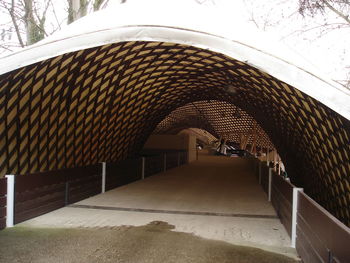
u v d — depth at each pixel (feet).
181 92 58.44
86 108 33.71
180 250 18.75
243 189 42.93
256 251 18.84
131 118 48.16
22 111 24.80
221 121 128.88
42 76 24.64
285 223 23.43
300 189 19.74
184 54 35.06
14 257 17.03
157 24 18.90
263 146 149.07
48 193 26.89
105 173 38.73
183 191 40.22
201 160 103.71
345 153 25.90
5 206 22.03
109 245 19.26
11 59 19.57
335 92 16.33
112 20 21.20
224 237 21.35
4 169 24.26
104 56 29.58
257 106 51.65
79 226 23.07
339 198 29.99
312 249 15.28
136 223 24.36
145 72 39.47
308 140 35.55
